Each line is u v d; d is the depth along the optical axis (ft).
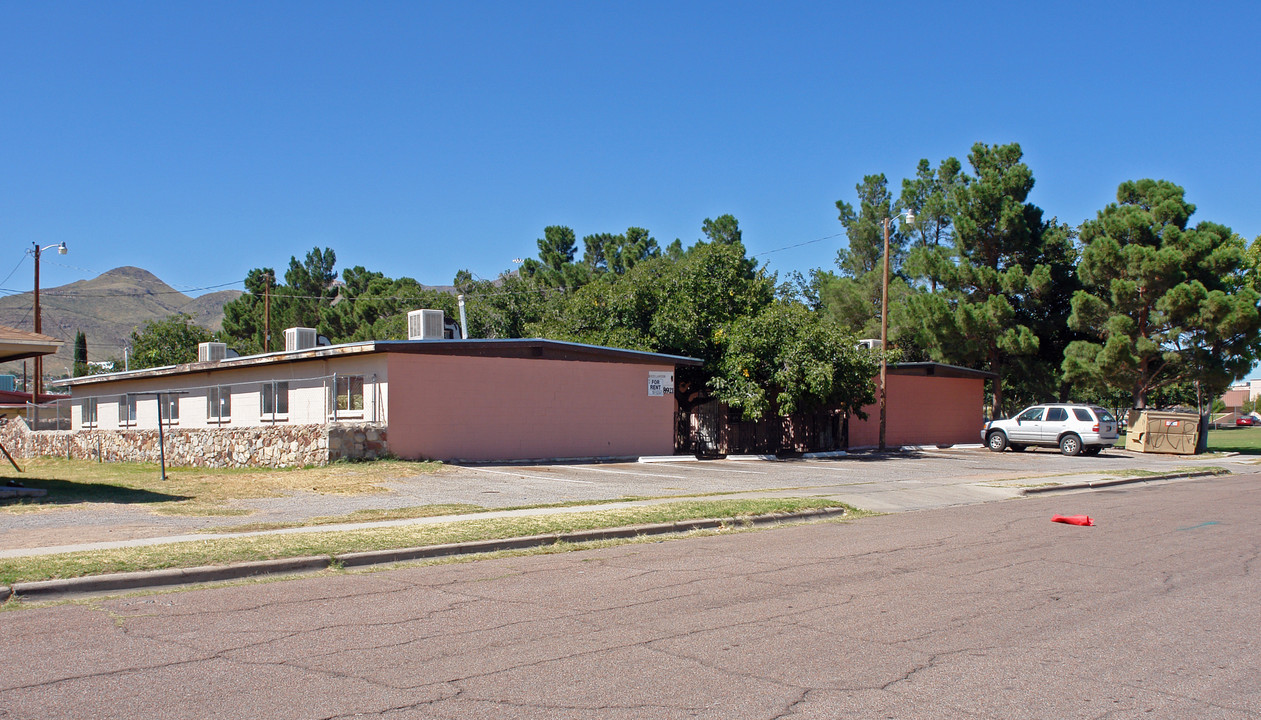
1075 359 117.08
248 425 84.17
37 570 27.27
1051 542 37.78
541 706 16.76
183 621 23.34
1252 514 48.34
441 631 22.36
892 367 111.55
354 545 32.94
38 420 118.21
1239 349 111.45
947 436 121.29
